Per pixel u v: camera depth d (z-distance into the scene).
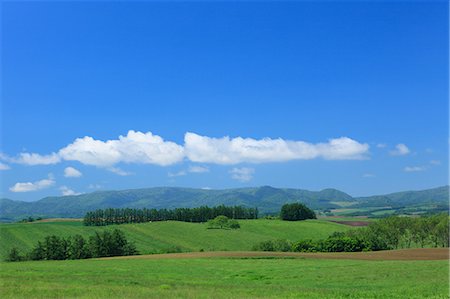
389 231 125.44
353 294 36.94
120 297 33.06
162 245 138.12
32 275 49.00
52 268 61.31
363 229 128.38
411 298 34.97
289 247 109.31
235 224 168.25
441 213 130.38
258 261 71.69
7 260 104.50
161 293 35.44
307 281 47.66
